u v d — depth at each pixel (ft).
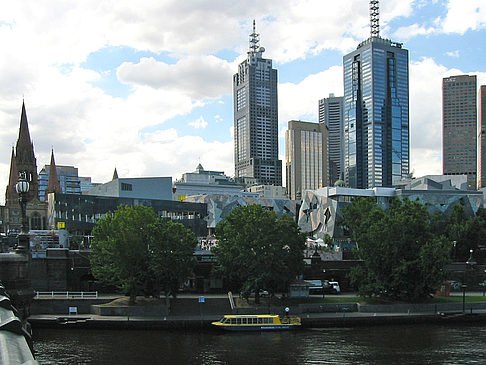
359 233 365.61
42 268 329.52
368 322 282.77
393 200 438.81
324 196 613.93
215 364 202.08
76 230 483.92
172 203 560.61
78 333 255.29
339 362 205.77
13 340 53.83
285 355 215.72
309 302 309.22
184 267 298.76
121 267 292.20
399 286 311.06
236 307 292.20
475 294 358.23
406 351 222.69
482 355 216.33
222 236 321.93
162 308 283.79
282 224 312.29
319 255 398.21
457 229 481.46
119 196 565.12
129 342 236.63
